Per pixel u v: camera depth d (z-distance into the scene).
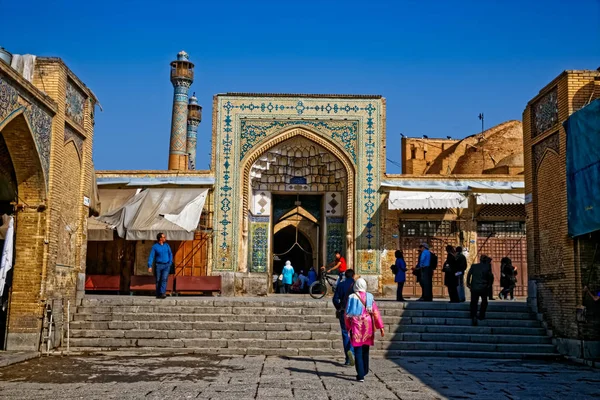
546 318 11.59
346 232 19.67
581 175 10.01
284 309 11.98
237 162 19.58
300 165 20.84
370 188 19.64
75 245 12.02
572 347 10.42
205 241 19.11
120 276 17.36
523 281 19.52
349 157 19.75
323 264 20.59
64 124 11.18
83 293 12.26
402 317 11.76
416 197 19.09
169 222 17.86
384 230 19.44
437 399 6.71
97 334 11.05
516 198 18.88
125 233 17.67
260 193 20.97
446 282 13.87
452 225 19.69
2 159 10.32
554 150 11.34
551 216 11.48
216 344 10.78
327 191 20.86
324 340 10.89
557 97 11.20
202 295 17.67
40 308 10.39
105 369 8.65
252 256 20.77
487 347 10.91
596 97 10.64
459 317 12.03
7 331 10.31
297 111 19.80
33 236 10.49
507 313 12.07
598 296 10.16
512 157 24.53
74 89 11.84
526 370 9.18
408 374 8.52
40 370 8.55
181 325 11.32
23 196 10.52
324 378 8.02
